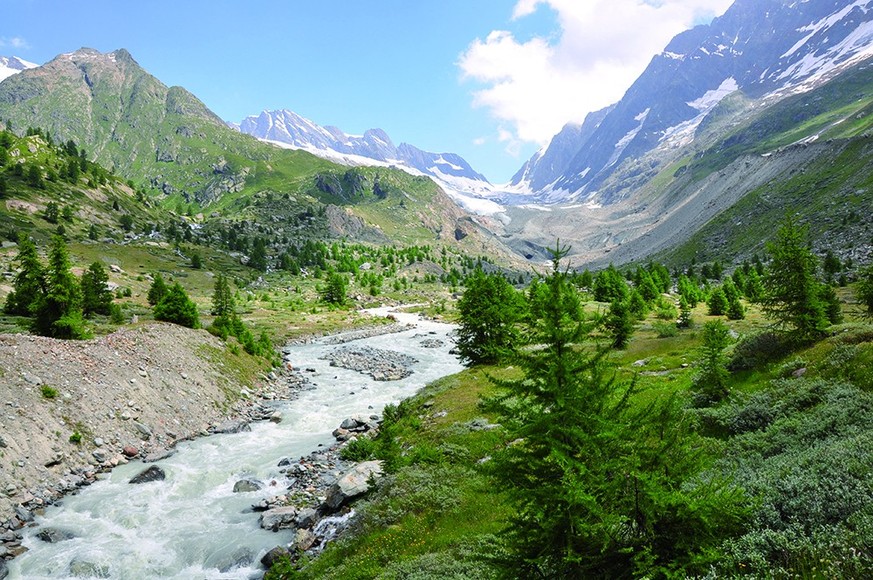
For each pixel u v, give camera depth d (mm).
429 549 17828
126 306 113688
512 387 11141
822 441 15195
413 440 33812
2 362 32562
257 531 24344
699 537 9422
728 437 20594
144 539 23562
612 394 10945
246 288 188625
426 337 107125
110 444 33219
